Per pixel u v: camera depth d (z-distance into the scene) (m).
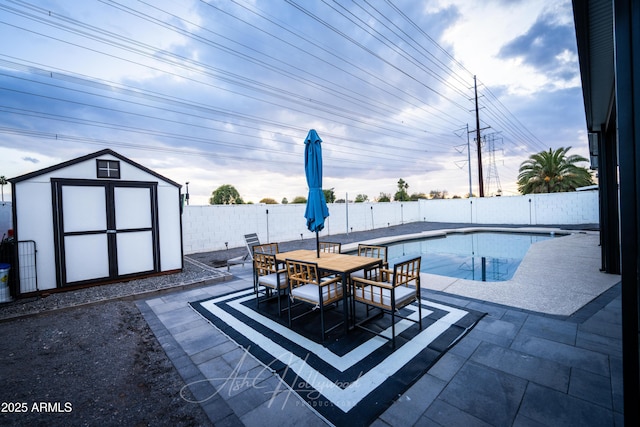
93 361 2.61
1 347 2.90
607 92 3.79
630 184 1.11
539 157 18.77
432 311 3.56
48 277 4.68
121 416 1.88
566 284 4.57
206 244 10.30
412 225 18.45
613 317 3.22
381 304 2.81
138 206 5.60
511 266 7.45
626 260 1.13
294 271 3.35
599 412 1.76
